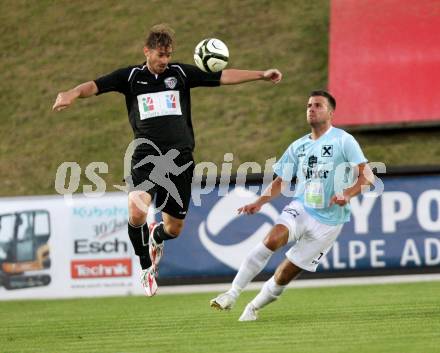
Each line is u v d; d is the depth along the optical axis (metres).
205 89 64.38
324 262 44.03
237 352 21.00
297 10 70.69
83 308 37.75
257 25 69.62
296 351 20.66
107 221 44.59
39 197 45.22
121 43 70.00
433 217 43.53
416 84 59.41
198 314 32.03
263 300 28.06
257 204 28.33
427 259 43.47
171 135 24.62
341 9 65.62
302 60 65.50
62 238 44.88
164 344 23.38
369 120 58.09
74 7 74.94
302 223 27.05
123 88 24.89
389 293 37.34
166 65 24.44
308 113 27.16
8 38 72.69
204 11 72.00
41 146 61.56
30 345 24.86
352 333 23.83
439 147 56.12
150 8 73.38
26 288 45.06
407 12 63.97
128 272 44.28
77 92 23.98
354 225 43.78
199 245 44.50
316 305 33.50
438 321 26.05
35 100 66.00
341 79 60.72
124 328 28.59
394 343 21.48
